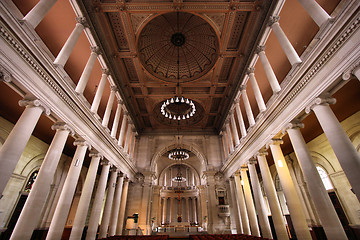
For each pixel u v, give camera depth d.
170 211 28.22
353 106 8.34
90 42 9.48
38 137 10.62
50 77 6.03
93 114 8.96
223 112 16.70
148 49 12.64
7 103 8.08
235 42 11.22
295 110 6.75
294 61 6.93
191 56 13.59
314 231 11.10
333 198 10.27
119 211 14.43
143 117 18.25
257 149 10.08
